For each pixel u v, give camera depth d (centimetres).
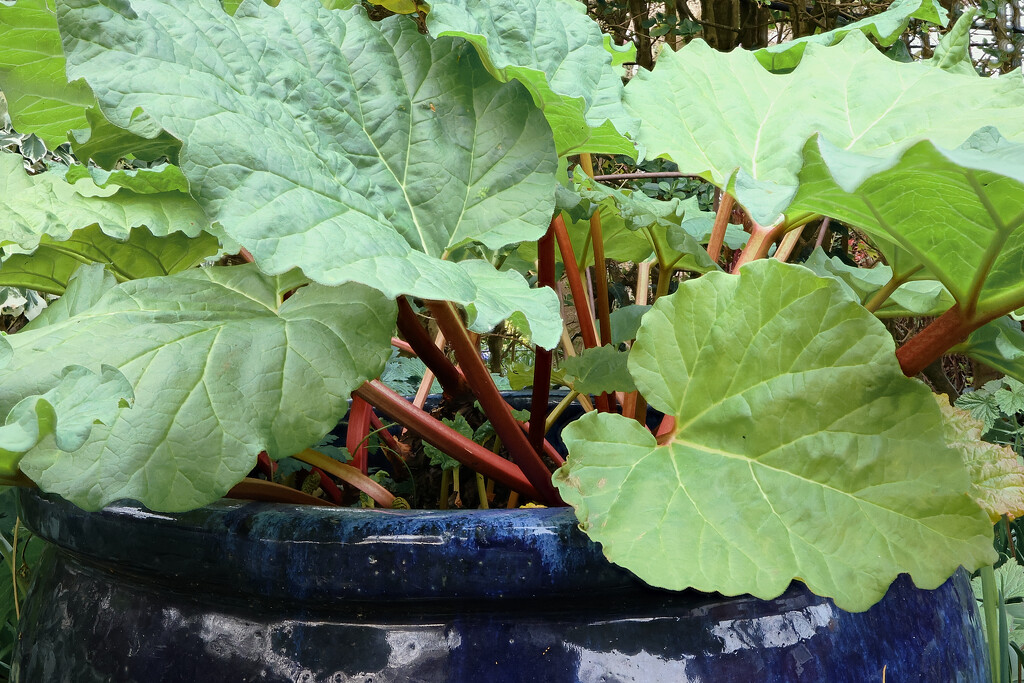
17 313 174
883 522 64
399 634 66
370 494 83
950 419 81
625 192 105
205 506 68
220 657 67
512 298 66
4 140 173
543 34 87
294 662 66
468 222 72
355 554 64
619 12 305
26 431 57
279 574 65
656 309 71
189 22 66
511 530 64
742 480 67
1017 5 297
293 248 60
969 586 84
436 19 76
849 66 96
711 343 70
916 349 76
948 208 66
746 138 91
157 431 64
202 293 72
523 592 64
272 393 65
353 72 73
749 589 62
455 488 103
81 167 84
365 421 96
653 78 92
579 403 119
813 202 70
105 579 73
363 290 70
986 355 90
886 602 72
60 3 62
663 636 66
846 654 68
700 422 70
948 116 90
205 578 67
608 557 63
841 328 67
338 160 70
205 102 63
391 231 67
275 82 69
